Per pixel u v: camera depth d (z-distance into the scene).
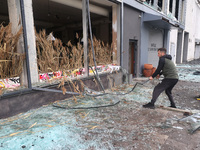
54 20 10.48
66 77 4.40
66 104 4.02
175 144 2.32
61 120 3.11
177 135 2.58
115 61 6.93
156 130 2.75
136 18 7.72
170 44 13.07
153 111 3.66
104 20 9.85
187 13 17.69
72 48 5.29
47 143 2.30
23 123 2.94
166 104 4.25
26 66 3.42
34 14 8.52
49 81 4.21
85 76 5.24
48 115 3.33
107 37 9.97
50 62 4.50
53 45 4.72
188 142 2.37
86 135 2.57
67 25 11.77
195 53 26.53
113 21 6.71
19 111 3.35
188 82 7.27
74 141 2.38
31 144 2.27
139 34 8.19
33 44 3.86
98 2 6.16
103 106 3.94
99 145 2.29
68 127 2.83
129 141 2.40
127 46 7.24
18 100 3.30
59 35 12.45
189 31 19.69
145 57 9.08
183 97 4.91
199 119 3.12
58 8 7.32
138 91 5.62
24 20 3.28
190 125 2.92
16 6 3.33
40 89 3.53
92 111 3.63
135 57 8.35
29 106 3.54
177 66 14.44
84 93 4.77
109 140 2.42
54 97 4.13
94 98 4.61
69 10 7.75
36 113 3.41
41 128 2.76
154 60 11.16
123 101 4.42
